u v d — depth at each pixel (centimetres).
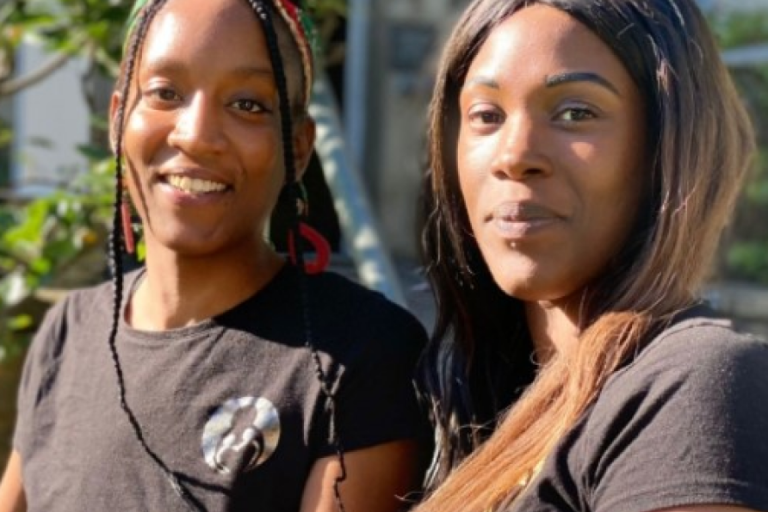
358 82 690
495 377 170
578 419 140
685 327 139
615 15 146
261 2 170
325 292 175
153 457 169
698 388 131
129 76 174
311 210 199
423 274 178
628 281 146
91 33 299
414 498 167
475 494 146
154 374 173
